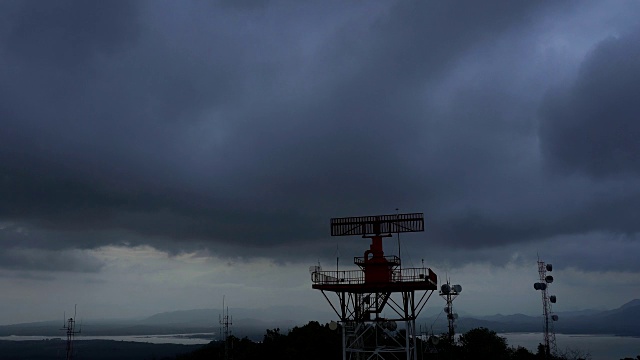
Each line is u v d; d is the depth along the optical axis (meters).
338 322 48.66
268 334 106.69
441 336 96.19
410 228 47.56
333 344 90.94
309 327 103.12
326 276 47.69
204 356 114.06
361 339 50.16
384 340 56.81
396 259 47.38
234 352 108.00
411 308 48.06
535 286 96.88
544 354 102.94
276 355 95.75
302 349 92.12
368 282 46.78
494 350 99.50
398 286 46.50
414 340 47.91
